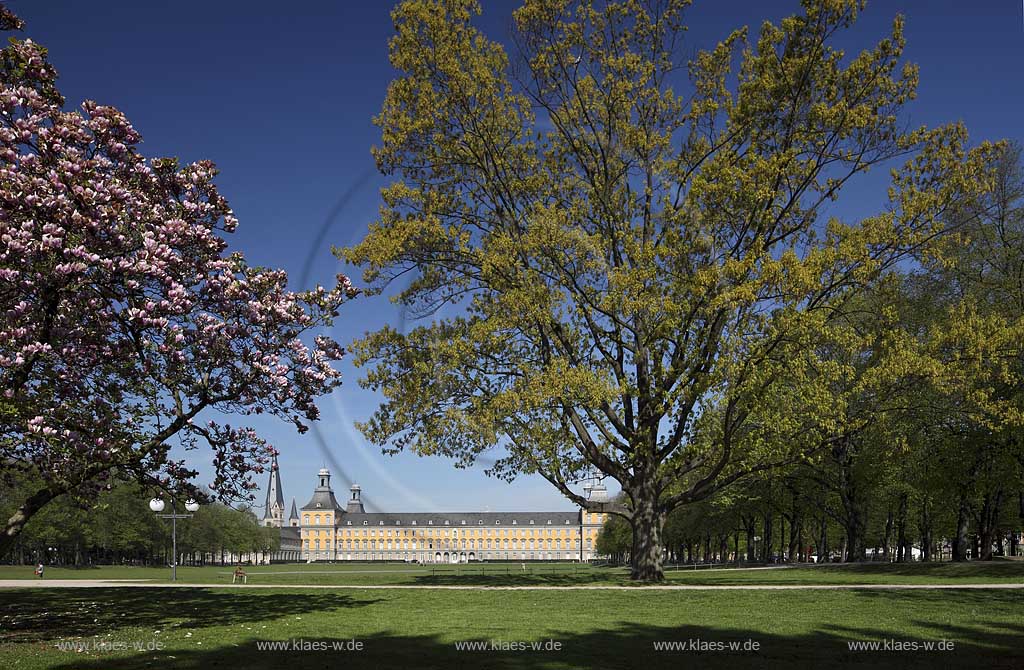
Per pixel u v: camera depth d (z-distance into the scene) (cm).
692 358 2642
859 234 2511
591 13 2950
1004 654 1245
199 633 1459
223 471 1712
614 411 2945
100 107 1516
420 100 2827
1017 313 3356
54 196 1377
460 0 2859
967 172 2556
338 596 2303
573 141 2991
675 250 2602
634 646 1319
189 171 1639
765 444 2644
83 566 8588
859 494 4553
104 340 1581
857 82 2728
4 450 1518
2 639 1390
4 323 1457
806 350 2527
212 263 1593
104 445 1483
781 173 2636
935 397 3244
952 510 4916
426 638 1402
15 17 1616
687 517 7012
